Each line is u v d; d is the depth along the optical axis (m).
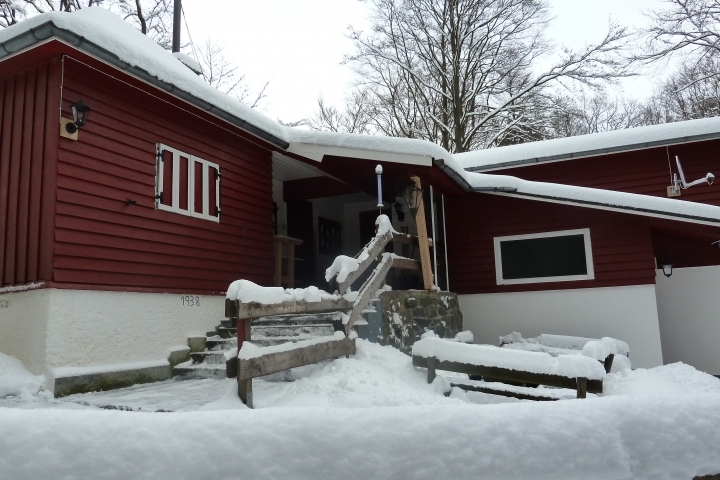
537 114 19.91
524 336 9.15
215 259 7.57
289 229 10.98
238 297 4.11
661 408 2.05
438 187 8.86
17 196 5.76
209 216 7.54
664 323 9.29
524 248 9.40
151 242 6.55
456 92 20.16
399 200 11.51
